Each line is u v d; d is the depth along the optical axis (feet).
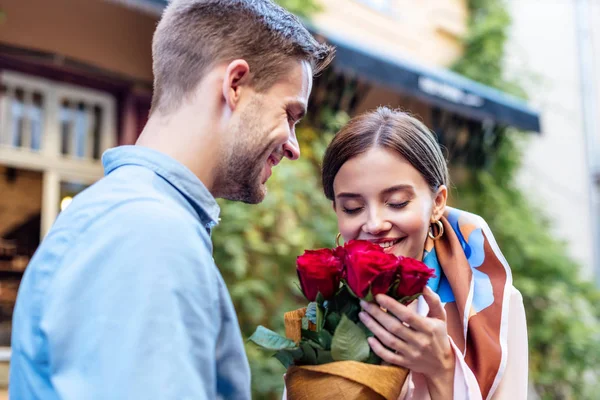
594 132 26.14
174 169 3.86
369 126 4.99
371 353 4.17
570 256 21.77
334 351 4.05
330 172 5.12
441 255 5.26
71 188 14.32
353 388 3.97
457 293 5.08
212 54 4.01
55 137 14.05
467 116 19.94
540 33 25.64
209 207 3.95
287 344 4.15
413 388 4.76
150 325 3.07
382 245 4.91
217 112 4.00
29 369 3.39
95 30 14.44
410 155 4.87
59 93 14.10
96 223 3.43
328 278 4.10
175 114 4.05
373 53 15.51
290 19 4.33
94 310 3.15
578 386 19.39
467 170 20.97
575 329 19.12
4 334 13.23
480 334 4.86
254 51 4.07
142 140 4.13
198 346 3.22
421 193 4.92
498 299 5.03
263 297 13.80
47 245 3.57
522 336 5.08
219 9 4.08
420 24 21.16
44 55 13.60
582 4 27.25
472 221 5.41
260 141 4.09
